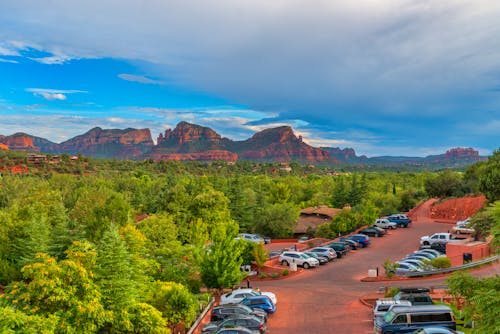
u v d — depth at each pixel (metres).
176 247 36.75
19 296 18.53
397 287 31.78
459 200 74.19
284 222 70.00
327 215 75.25
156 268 33.94
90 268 20.80
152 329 21.28
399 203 87.81
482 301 15.35
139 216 79.94
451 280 17.47
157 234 39.12
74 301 18.70
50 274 18.72
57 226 39.62
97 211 51.16
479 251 38.59
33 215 44.03
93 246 23.25
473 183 81.62
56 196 59.81
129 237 32.41
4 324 15.68
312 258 44.53
